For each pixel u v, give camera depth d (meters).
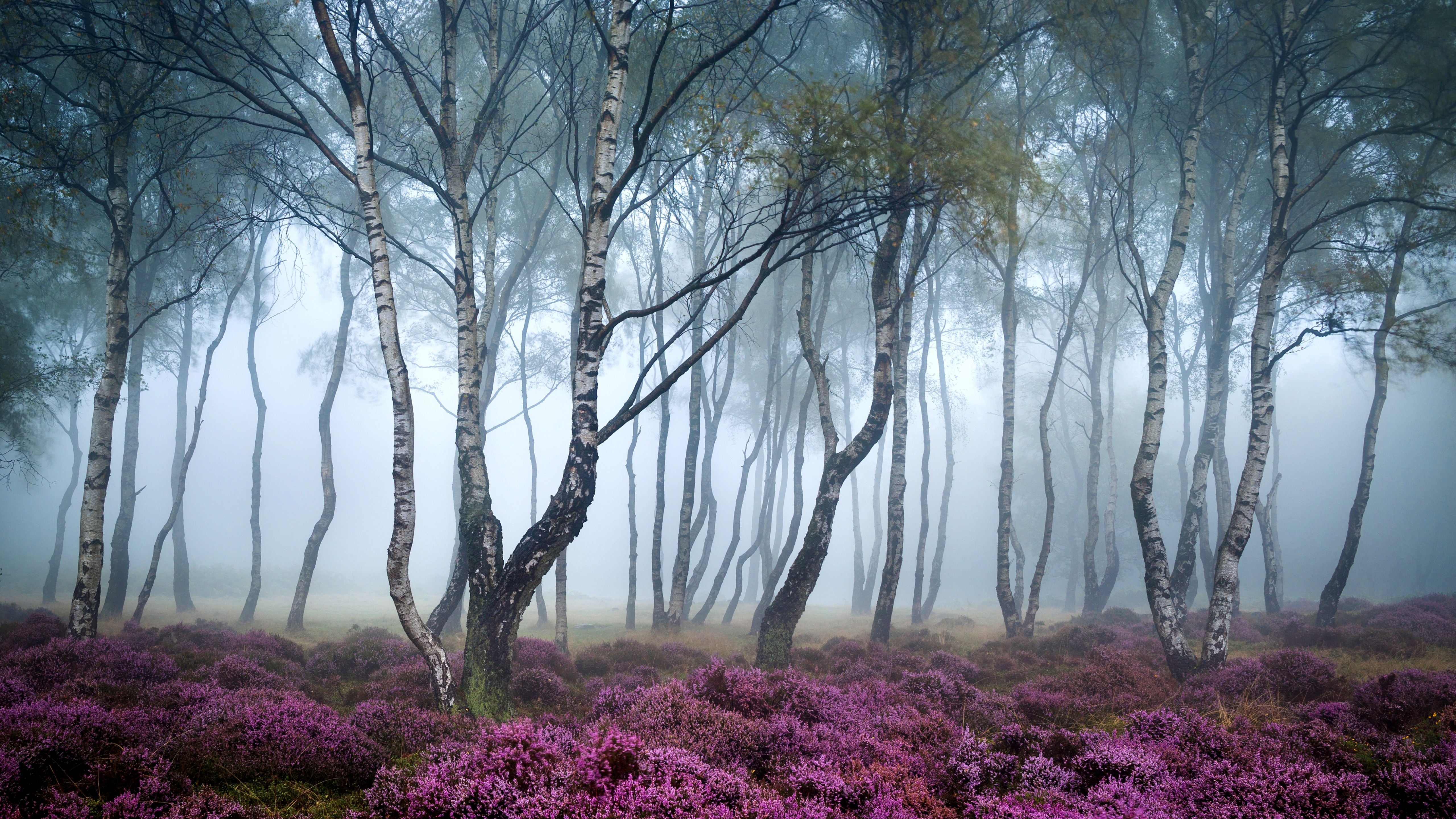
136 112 13.35
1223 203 24.42
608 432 9.13
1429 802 5.38
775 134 9.59
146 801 5.08
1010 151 9.96
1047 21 13.59
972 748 6.89
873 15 15.49
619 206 24.14
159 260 22.36
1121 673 10.79
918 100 13.00
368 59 11.06
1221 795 5.67
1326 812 5.33
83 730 6.08
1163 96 18.95
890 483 16.48
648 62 14.02
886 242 13.12
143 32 10.44
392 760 6.73
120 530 20.80
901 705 8.91
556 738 6.68
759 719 7.58
